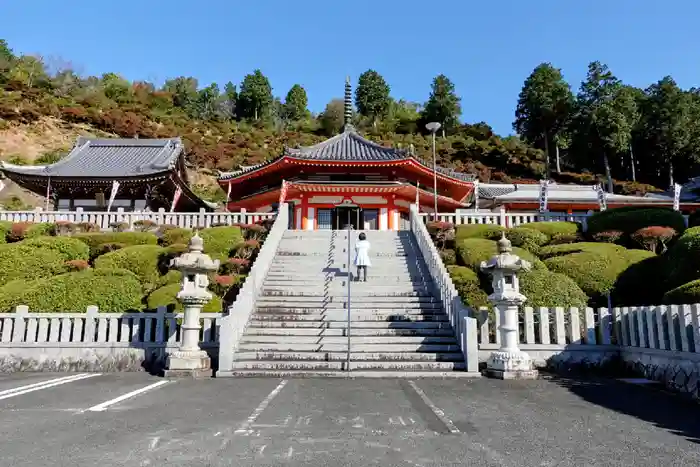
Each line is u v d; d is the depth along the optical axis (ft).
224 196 174.60
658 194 166.71
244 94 296.30
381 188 95.76
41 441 18.37
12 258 52.44
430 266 52.29
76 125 212.02
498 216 71.46
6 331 39.88
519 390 29.71
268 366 36.24
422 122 288.51
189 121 257.14
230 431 19.74
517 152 247.50
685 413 23.30
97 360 39.24
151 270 53.67
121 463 15.88
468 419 21.98
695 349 28.60
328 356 37.45
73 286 43.70
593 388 30.45
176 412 23.29
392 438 18.76
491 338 40.68
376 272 53.78
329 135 279.49
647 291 47.67
